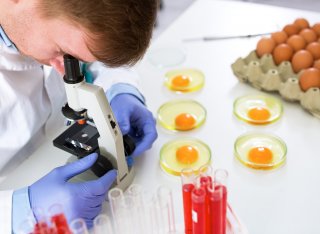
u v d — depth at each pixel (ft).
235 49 4.91
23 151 4.17
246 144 3.67
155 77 4.63
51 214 2.52
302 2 9.03
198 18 5.56
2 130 3.90
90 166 3.19
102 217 2.81
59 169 3.22
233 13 5.56
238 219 3.03
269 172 3.42
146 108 3.95
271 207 3.13
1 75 3.80
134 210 2.88
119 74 4.29
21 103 3.92
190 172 2.83
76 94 2.94
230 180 3.37
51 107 4.33
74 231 2.55
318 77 3.96
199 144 3.67
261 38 4.66
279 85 4.15
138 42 2.41
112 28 2.29
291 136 3.76
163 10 9.52
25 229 2.83
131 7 2.26
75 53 2.62
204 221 2.73
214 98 4.26
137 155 3.62
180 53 4.95
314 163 3.46
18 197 3.10
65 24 2.39
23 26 2.69
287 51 4.38
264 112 3.92
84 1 2.21
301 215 3.06
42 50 2.79
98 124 3.09
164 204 2.90
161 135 3.89
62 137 3.52
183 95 4.35
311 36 4.50
